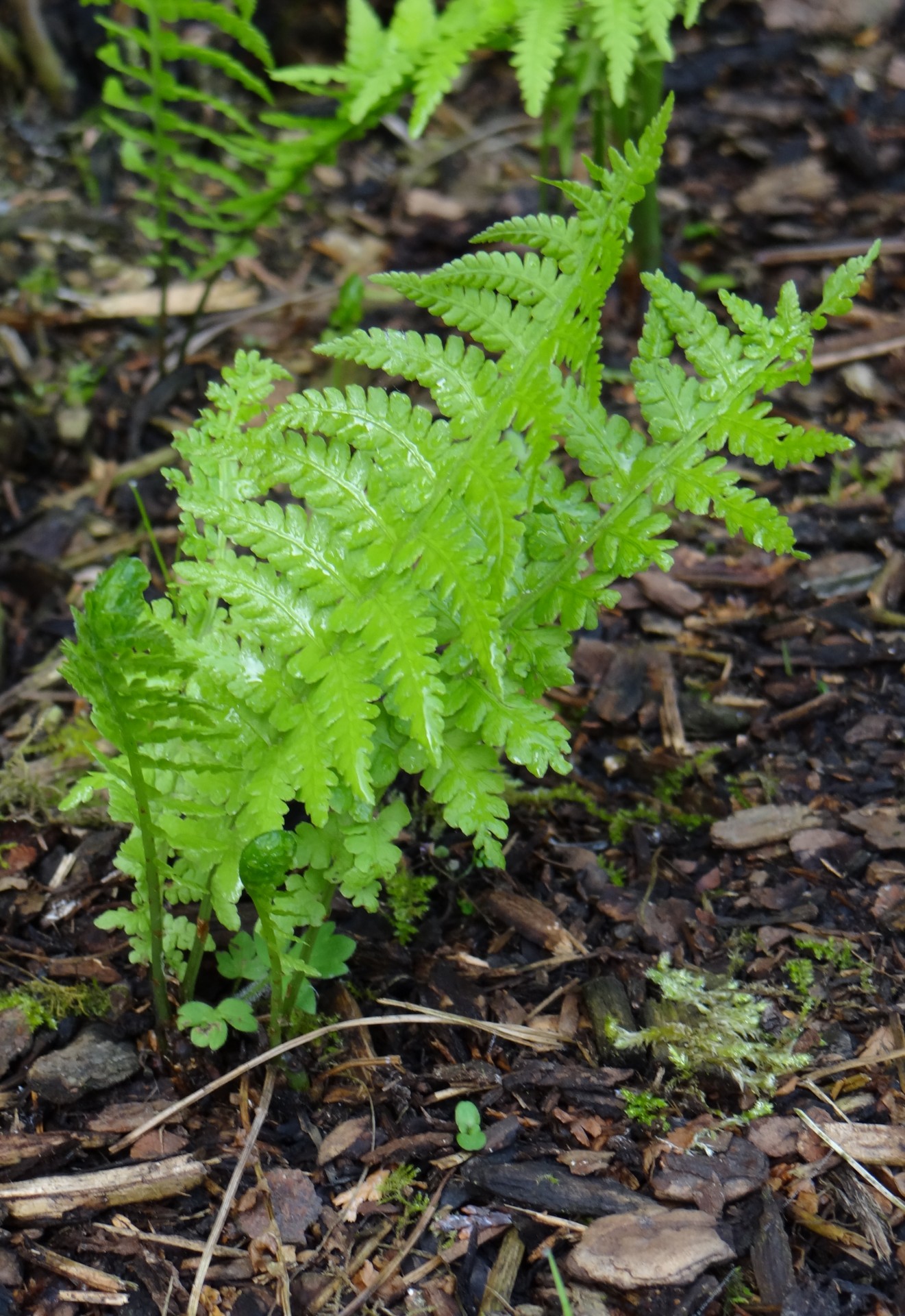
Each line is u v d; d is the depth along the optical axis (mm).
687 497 861
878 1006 916
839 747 1007
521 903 950
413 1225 866
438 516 844
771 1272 851
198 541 866
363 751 829
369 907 861
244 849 831
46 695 1028
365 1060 899
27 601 1067
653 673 1037
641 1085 896
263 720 858
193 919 928
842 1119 887
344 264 1232
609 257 846
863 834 971
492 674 831
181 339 1180
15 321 1177
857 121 1331
